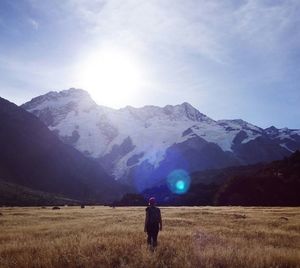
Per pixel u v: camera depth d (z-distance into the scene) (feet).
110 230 81.30
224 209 212.02
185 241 59.47
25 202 577.84
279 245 62.18
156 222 54.54
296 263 41.60
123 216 152.56
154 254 43.37
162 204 481.87
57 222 124.98
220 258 42.04
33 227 100.53
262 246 56.13
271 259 41.93
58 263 40.50
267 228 93.71
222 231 83.82
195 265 39.60
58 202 654.53
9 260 42.68
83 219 139.85
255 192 378.53
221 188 423.23
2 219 140.77
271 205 360.89
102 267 38.93
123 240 57.36
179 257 42.06
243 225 104.12
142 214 166.40
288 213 163.63
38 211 218.79
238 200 378.12
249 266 38.96
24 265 39.47
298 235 77.97
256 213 164.55
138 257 42.29
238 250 46.96
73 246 50.24
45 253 45.50
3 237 73.46
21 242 61.05
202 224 107.34
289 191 369.91
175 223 109.50
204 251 47.19
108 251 45.50
